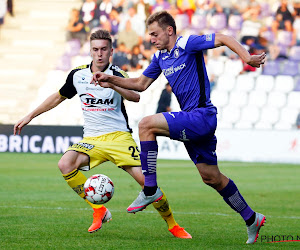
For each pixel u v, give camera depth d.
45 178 41.22
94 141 20.61
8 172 45.31
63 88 21.27
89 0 81.62
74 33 81.62
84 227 21.11
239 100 71.62
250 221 18.45
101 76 19.06
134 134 66.06
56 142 63.41
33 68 79.62
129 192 34.09
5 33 83.31
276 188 37.50
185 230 21.08
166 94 68.44
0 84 78.38
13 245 17.16
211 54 74.50
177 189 36.28
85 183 18.70
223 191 18.91
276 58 74.06
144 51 76.44
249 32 76.12
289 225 22.67
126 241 18.25
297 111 69.94
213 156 18.69
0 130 65.12
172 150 62.22
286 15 76.62
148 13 78.56
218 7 78.12
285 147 58.56
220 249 16.98
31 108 75.88
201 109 18.09
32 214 24.41
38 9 84.38
